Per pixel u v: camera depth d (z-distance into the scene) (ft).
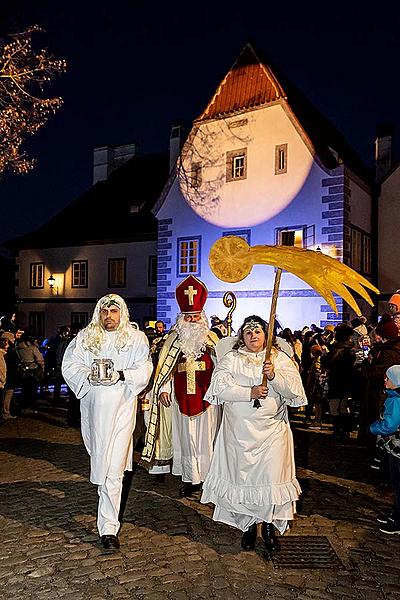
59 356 46.60
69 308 93.20
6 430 35.50
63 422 38.40
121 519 19.48
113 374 16.87
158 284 73.05
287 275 64.03
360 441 30.73
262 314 65.21
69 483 23.67
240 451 16.44
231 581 15.15
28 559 16.34
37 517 19.58
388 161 73.77
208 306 69.05
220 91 69.62
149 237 84.79
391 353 26.61
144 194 94.43
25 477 24.59
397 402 18.16
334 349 32.55
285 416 17.07
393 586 15.06
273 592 14.62
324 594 14.58
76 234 93.09
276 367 16.76
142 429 31.71
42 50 43.19
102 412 17.06
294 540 17.90
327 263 15.66
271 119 65.26
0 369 36.94
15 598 14.20
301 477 24.95
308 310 62.54
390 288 72.28
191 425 21.74
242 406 16.51
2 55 41.93
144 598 14.25
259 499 16.20
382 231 72.95
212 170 69.31
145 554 16.71
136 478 24.58
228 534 18.24
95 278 90.43
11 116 42.78
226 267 16.43
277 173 64.95
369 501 21.85
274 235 65.00
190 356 22.00
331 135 78.95
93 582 15.02
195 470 21.67
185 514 20.02
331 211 61.93
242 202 67.05
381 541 18.01
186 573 15.57
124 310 17.88
